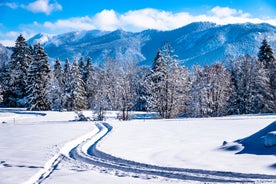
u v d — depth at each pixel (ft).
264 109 172.76
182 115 195.62
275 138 49.93
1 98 209.36
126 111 159.53
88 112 176.86
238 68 197.88
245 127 89.35
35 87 195.83
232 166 42.83
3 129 97.96
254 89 179.83
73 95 203.31
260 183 34.50
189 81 217.15
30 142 66.64
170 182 36.19
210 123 103.76
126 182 36.37
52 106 203.92
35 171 41.22
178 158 49.29
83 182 36.40
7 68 222.48
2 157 50.26
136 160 47.62
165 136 75.66
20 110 195.72
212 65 185.37
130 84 163.43
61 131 88.22
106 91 165.37
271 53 193.06
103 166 45.24
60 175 39.75
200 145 61.00
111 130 89.15
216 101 175.01
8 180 36.83
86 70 249.55
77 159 51.06
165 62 163.73
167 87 161.68
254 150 51.31
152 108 168.25
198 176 38.40
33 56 213.25
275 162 43.39
